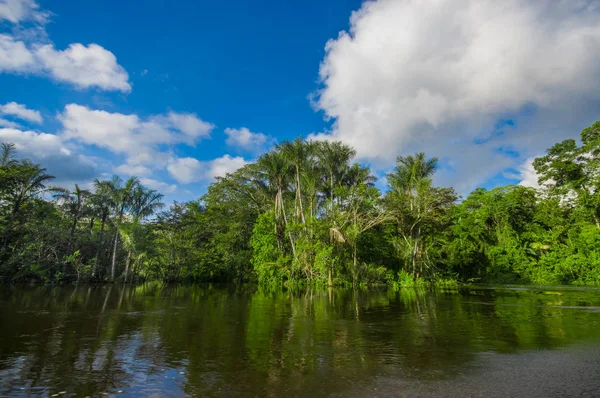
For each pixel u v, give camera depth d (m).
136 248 32.56
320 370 5.64
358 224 29.16
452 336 8.38
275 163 31.36
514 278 36.31
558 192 39.03
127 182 32.44
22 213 28.84
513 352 6.79
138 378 5.26
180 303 16.14
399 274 29.30
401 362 6.10
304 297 19.55
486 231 40.69
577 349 7.01
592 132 35.59
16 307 13.68
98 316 11.69
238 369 5.71
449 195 34.28
